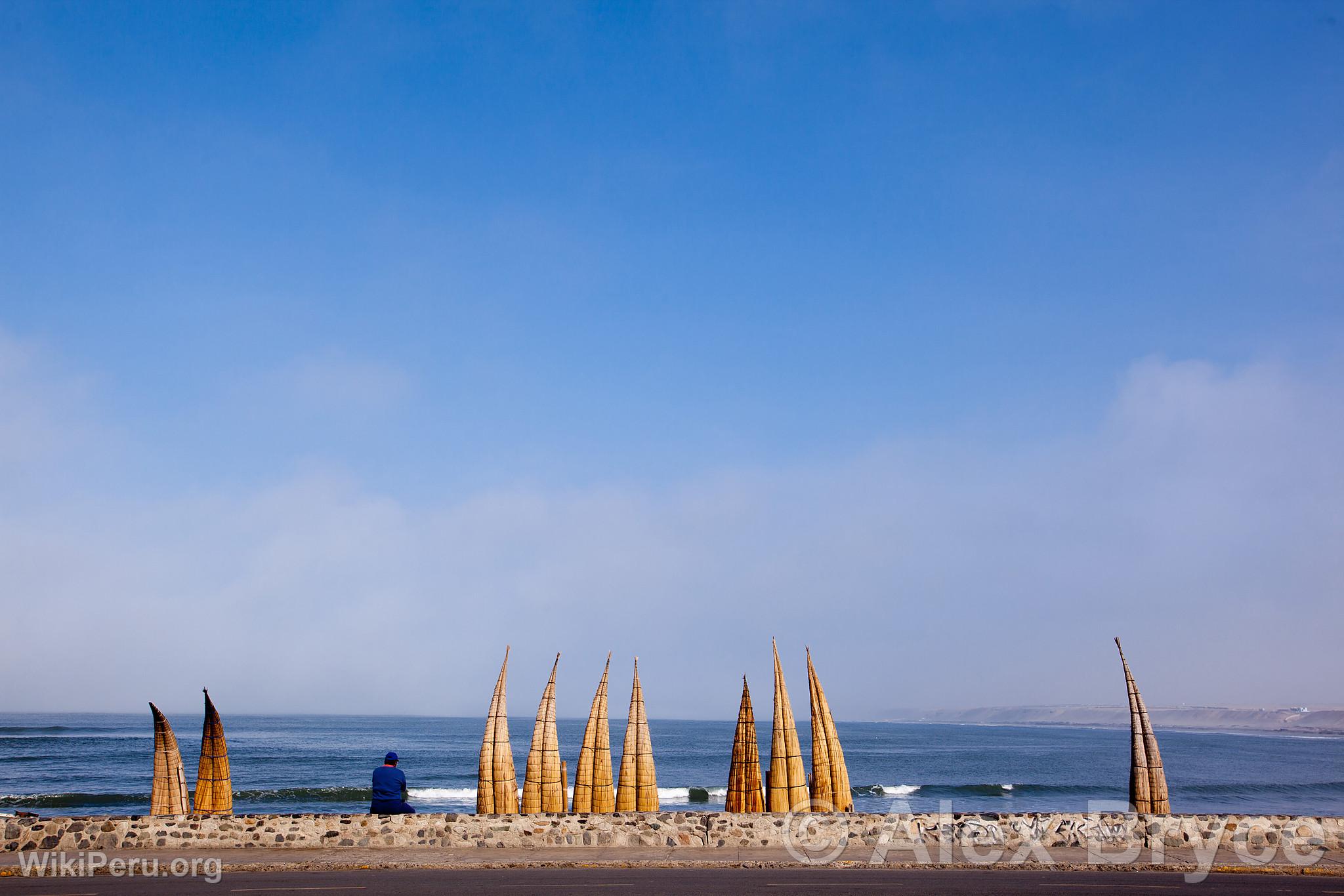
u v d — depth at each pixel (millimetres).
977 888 13383
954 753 113562
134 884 13727
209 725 18938
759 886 13477
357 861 15344
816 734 19922
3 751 86438
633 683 20734
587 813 17031
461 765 77188
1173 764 96750
